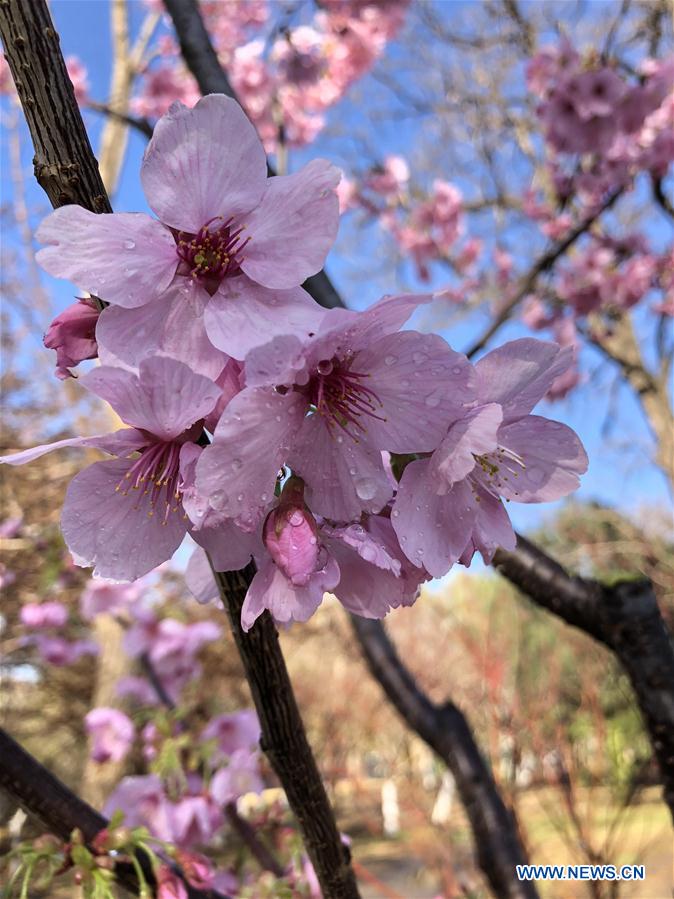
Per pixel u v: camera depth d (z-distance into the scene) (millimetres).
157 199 93
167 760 233
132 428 94
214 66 250
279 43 596
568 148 557
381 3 637
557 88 538
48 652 532
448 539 96
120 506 100
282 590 90
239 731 271
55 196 92
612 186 578
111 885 130
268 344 82
